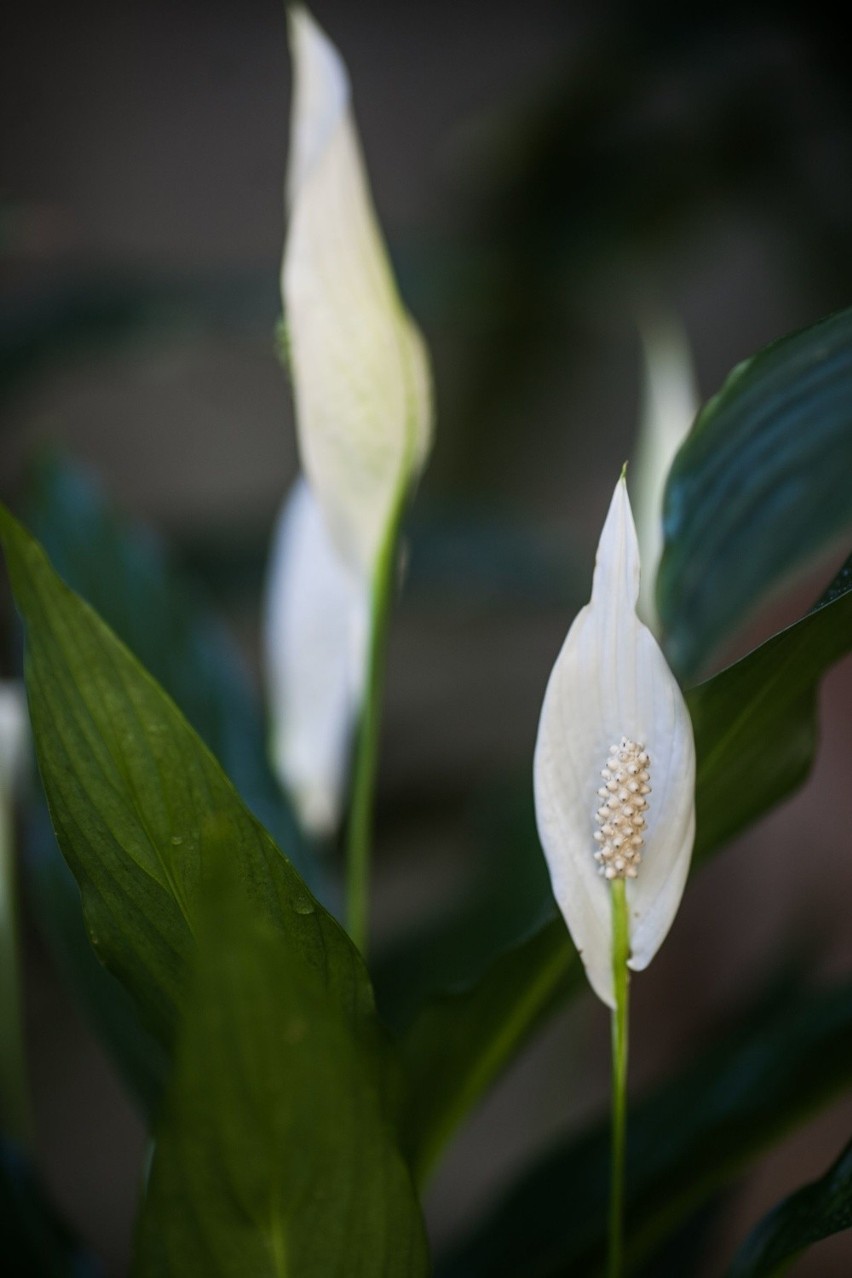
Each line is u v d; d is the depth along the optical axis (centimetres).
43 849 69
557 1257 62
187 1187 48
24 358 118
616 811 51
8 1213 64
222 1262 50
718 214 144
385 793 150
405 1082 56
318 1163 49
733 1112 63
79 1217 149
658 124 135
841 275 149
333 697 69
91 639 49
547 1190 66
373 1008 52
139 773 50
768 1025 68
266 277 121
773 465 58
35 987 146
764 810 60
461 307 137
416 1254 51
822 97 137
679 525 59
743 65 134
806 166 143
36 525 73
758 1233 57
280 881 50
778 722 55
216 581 122
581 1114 146
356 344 59
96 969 67
